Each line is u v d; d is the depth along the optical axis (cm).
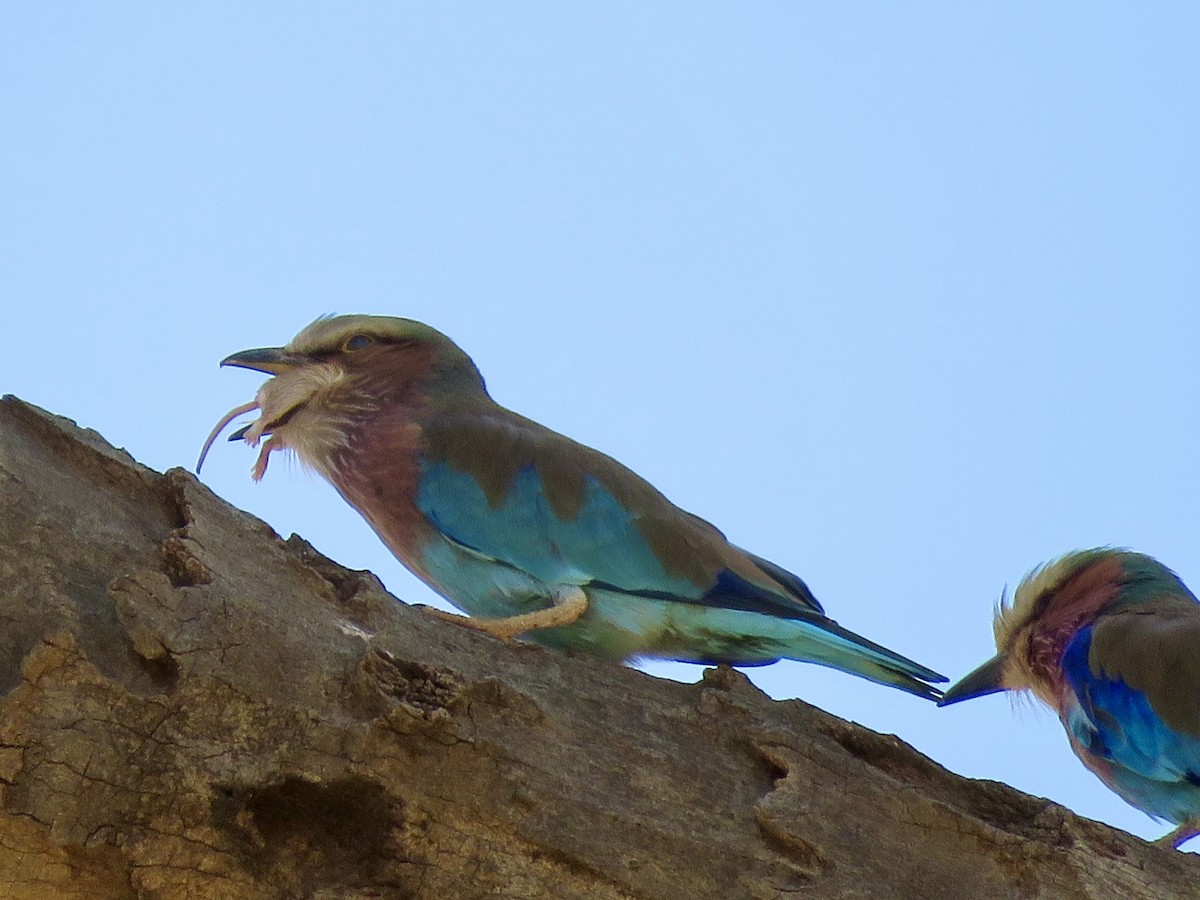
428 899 929
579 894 957
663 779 1003
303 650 929
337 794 928
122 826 875
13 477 909
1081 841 1071
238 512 985
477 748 950
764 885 984
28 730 852
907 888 1011
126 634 891
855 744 1073
